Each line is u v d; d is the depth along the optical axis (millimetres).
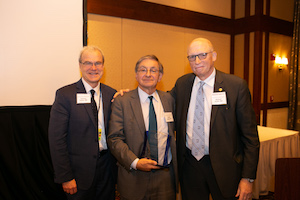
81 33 2568
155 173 1645
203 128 1703
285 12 5969
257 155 1635
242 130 1663
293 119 6184
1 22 2182
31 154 2297
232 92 1655
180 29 5000
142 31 4480
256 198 3098
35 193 2273
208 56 1653
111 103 1896
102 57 1824
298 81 6074
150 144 1641
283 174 1466
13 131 2209
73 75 2545
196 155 1730
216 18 5559
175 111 1874
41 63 2377
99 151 1801
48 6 2379
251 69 5641
